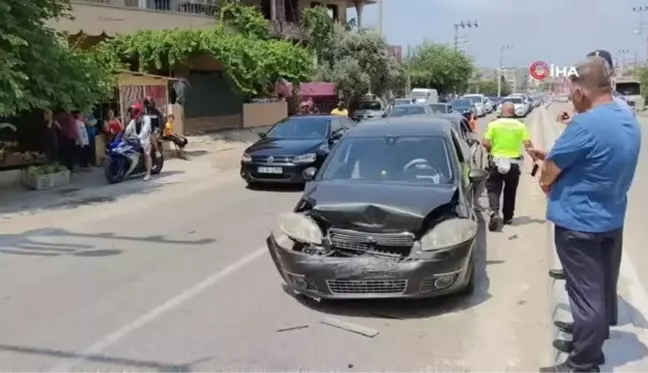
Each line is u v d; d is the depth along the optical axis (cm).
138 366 436
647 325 455
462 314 532
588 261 355
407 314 533
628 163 345
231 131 2680
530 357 446
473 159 970
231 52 2184
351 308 547
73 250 770
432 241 518
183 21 2767
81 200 1166
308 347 466
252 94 2495
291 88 3089
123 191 1273
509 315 529
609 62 369
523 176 1417
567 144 347
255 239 816
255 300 571
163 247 778
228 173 1564
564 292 510
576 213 352
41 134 1540
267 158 1244
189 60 2305
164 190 1281
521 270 660
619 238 395
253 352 458
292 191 1244
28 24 1226
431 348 463
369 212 536
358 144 679
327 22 3984
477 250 748
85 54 1425
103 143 1645
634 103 5181
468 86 8719
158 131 1557
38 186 1291
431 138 672
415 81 6844
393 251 532
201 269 675
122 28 2497
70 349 466
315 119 1390
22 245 800
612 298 423
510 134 849
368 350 460
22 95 1098
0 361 445
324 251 544
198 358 448
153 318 527
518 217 943
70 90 1252
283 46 2484
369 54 3953
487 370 426
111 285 621
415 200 552
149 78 1848
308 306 554
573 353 370
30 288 613
